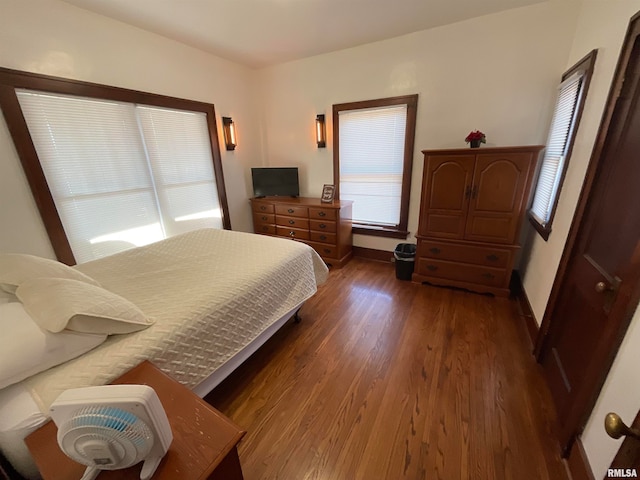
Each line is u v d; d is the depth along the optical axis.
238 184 3.81
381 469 1.22
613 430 0.54
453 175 2.53
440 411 1.48
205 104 3.19
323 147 3.63
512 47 2.42
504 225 2.45
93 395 0.58
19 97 1.94
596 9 1.78
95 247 2.47
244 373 1.80
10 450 0.81
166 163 2.93
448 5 2.26
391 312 2.45
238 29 2.57
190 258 1.95
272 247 2.15
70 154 2.23
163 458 0.67
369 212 3.61
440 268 2.83
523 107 2.50
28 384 0.88
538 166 2.53
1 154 1.89
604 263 1.21
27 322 0.95
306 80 3.49
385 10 2.30
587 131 1.61
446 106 2.81
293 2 2.13
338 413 1.49
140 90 2.58
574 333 1.41
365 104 3.18
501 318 2.30
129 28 2.44
